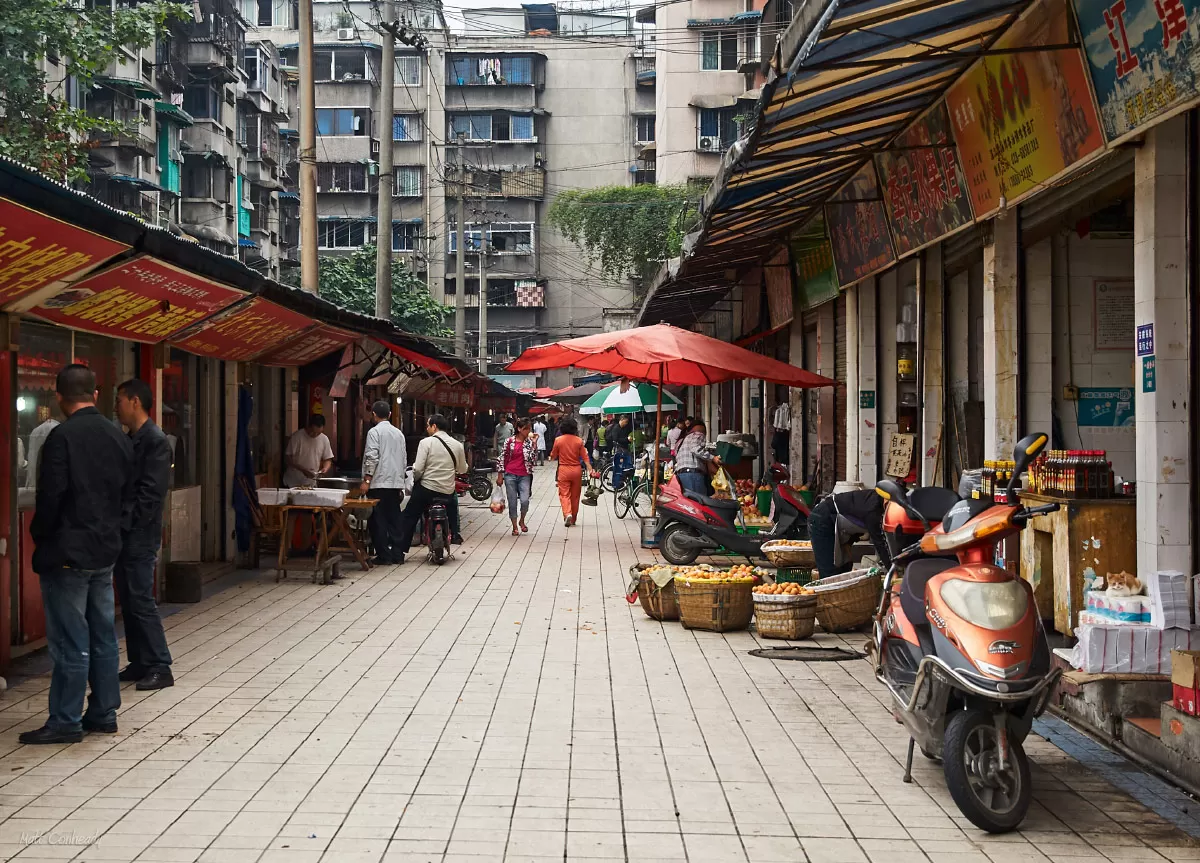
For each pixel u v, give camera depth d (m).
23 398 7.63
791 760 5.30
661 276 18.00
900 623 5.09
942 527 5.00
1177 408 5.93
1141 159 6.10
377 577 11.66
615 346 12.27
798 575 10.35
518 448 16.59
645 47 50.75
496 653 7.73
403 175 50.69
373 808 4.53
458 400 25.62
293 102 49.12
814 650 7.96
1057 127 6.86
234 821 4.36
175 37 32.75
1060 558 6.93
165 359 9.48
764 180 10.14
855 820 4.48
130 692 6.52
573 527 17.72
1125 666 5.68
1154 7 5.41
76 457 5.47
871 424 13.38
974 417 10.37
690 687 6.79
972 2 6.12
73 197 5.58
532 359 13.79
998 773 4.42
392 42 19.69
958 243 10.14
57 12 14.25
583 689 6.70
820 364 15.70
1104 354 8.89
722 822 4.43
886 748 5.52
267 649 7.80
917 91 8.41
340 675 7.00
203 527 11.73
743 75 42.53
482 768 5.09
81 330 8.02
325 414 15.88
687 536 12.24
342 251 49.47
